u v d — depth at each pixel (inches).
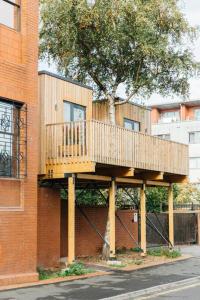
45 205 740.7
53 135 729.6
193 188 1560.0
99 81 946.7
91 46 929.5
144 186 880.9
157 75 936.3
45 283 607.5
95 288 575.5
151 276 677.3
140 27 871.7
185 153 940.6
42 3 923.4
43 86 753.6
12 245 606.5
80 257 845.2
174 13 895.7
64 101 796.0
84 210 872.9
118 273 699.4
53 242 748.0
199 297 540.1
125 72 944.9
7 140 620.1
